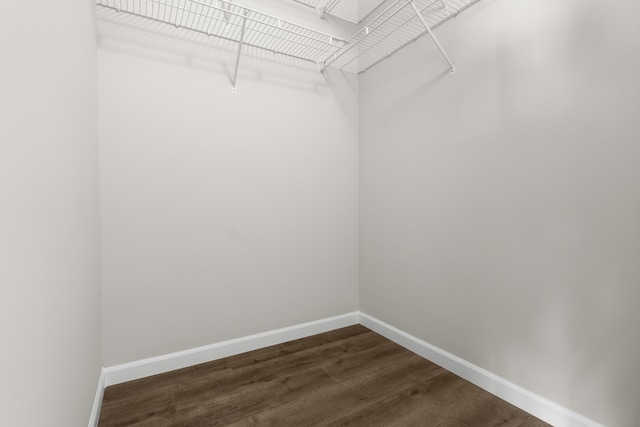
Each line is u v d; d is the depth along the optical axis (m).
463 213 1.56
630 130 1.01
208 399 1.42
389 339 2.05
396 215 1.99
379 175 2.12
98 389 1.34
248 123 1.85
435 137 1.70
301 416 1.31
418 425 1.25
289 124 2.00
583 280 1.13
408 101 1.88
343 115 2.23
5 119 0.47
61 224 0.77
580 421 1.13
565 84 1.16
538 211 1.26
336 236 2.23
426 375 1.61
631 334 1.02
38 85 0.62
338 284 2.26
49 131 0.69
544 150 1.23
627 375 1.03
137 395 1.43
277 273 1.98
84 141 1.09
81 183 1.03
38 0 0.62
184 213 1.67
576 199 1.14
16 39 0.51
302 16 2.03
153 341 1.61
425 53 1.75
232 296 1.83
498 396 1.41
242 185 1.84
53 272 0.70
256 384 1.53
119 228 1.51
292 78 2.01
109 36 1.47
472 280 1.53
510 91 1.34
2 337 0.45
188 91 1.66
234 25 1.78
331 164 2.19
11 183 0.48
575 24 1.13
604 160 1.07
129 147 1.52
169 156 1.62
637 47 0.99
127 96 1.51
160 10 1.58
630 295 1.02
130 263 1.54
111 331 1.51
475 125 1.49
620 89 1.02
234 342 1.83
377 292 2.18
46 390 0.64
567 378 1.18
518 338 1.34
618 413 1.05
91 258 1.21
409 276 1.91
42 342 0.62
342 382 1.55
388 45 2.01
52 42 0.72
